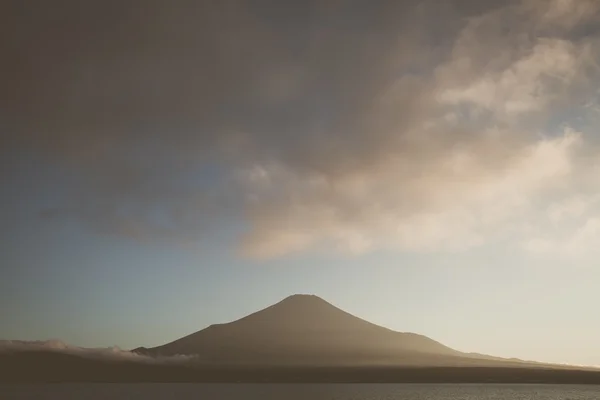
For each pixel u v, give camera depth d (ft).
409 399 503.20
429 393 608.60
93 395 555.69
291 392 624.18
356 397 526.98
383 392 628.28
